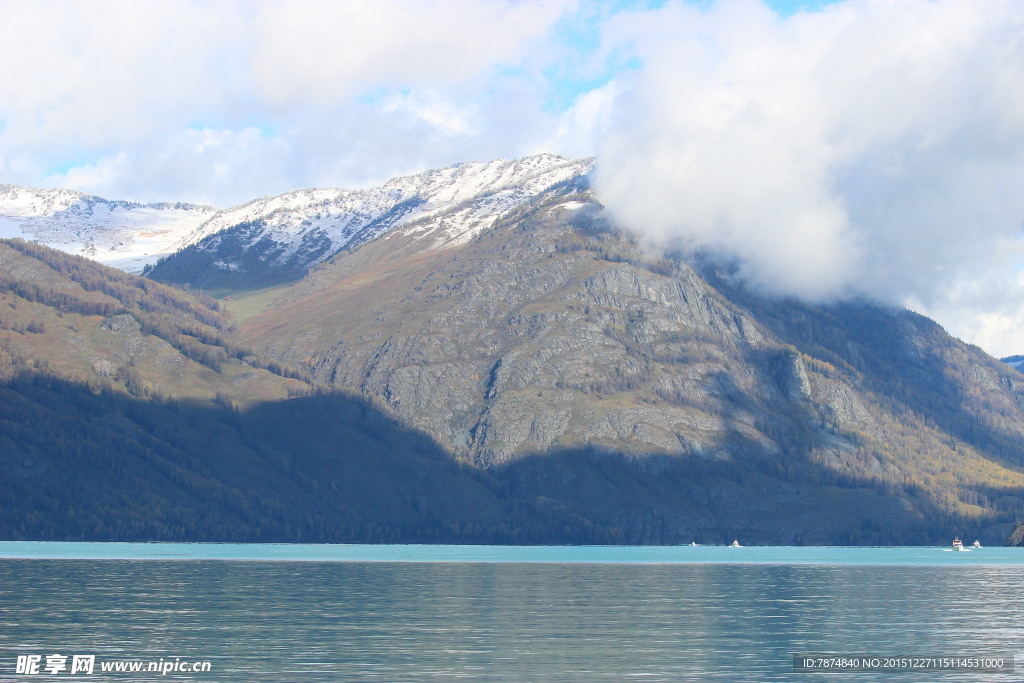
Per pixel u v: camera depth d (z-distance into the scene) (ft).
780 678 401.29
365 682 384.47
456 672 402.72
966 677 405.18
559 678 394.52
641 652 449.89
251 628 501.56
